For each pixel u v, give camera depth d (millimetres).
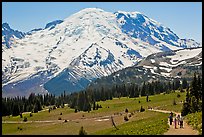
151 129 67938
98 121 149500
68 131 128375
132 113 157000
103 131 97000
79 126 139250
